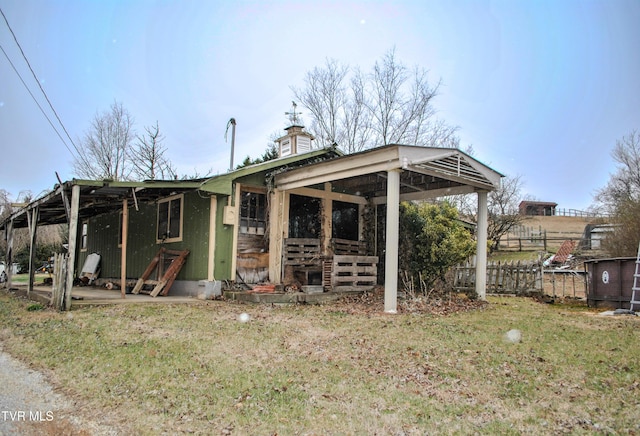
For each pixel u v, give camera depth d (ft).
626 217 49.26
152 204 43.09
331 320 24.93
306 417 11.57
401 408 12.20
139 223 45.21
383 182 38.55
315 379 14.53
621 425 11.10
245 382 14.15
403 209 41.39
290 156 40.06
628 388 13.78
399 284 40.11
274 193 38.04
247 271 36.96
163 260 38.91
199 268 35.55
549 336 21.29
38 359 16.85
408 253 40.01
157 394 13.11
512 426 11.09
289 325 23.27
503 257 81.20
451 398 12.98
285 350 18.10
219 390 13.44
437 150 30.07
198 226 36.29
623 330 23.12
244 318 25.27
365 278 36.19
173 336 20.26
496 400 12.85
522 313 29.63
